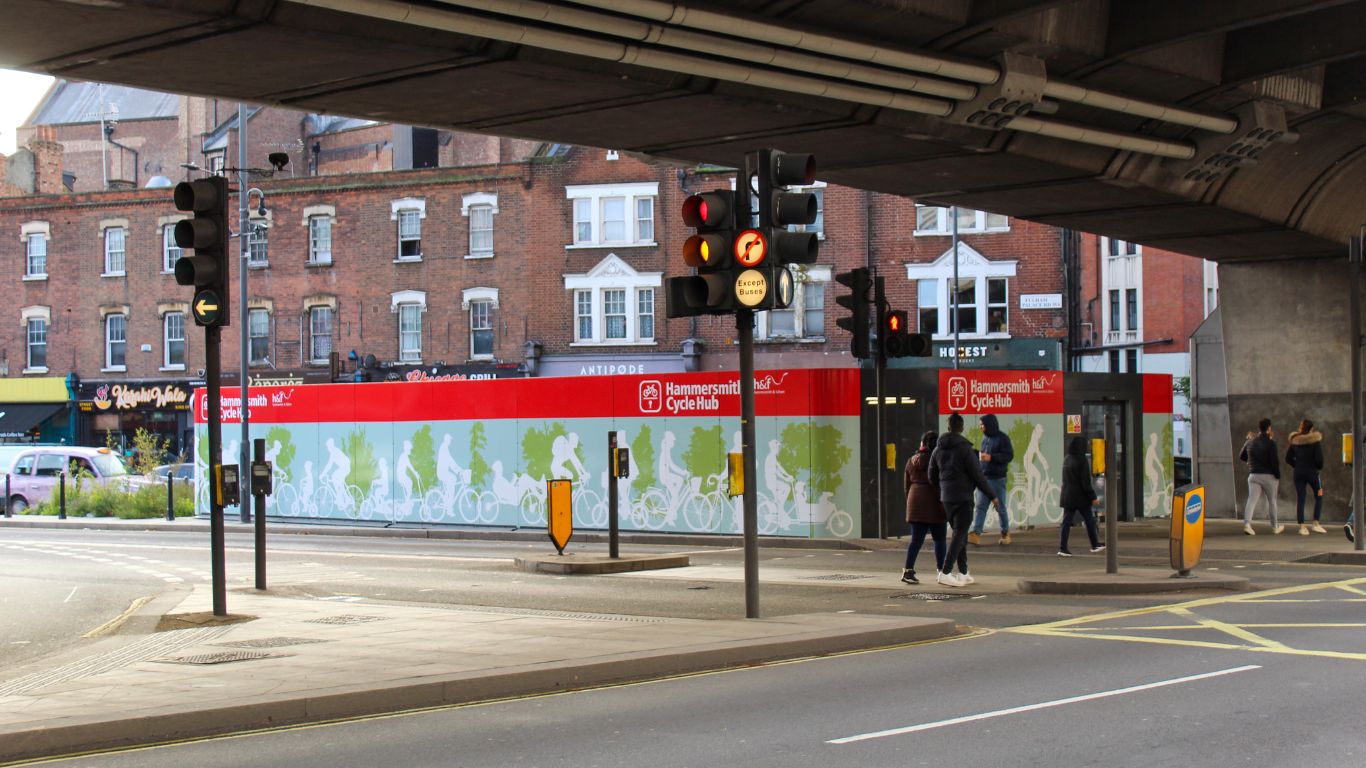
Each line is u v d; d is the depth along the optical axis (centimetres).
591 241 4778
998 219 4572
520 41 1354
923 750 771
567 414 2739
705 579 1844
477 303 4891
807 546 2417
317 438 3123
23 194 5769
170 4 1221
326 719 909
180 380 5262
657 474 2634
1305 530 2456
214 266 1382
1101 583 1619
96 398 5353
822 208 4669
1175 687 964
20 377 5453
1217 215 2469
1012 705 906
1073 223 2580
